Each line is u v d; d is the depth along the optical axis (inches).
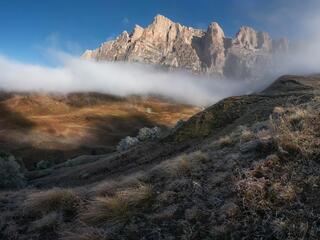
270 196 317.4
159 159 1285.7
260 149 408.5
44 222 410.0
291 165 352.8
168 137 1513.3
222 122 1411.2
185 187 391.5
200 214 333.1
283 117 515.8
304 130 416.2
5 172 1505.9
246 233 291.0
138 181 443.5
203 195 363.6
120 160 1609.3
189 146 1299.2
